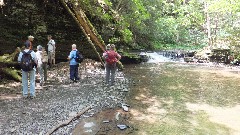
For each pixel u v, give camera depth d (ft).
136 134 25.95
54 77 46.29
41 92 37.29
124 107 33.68
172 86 46.44
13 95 35.22
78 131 25.98
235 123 29.58
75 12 56.80
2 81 41.37
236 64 71.41
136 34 97.96
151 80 51.01
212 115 32.07
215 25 91.81
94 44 60.80
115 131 26.50
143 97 38.91
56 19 56.24
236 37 75.20
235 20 84.02
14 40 52.54
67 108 31.48
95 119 29.48
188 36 117.80
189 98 39.22
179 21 100.89
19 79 42.47
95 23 63.46
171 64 73.51
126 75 54.90
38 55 39.96
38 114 28.89
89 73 51.78
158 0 99.04
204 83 49.44
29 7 53.36
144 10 79.66
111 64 43.96
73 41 58.95
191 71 62.39
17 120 26.84
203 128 27.96
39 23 54.49
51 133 24.72
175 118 30.76
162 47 105.40
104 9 66.69
